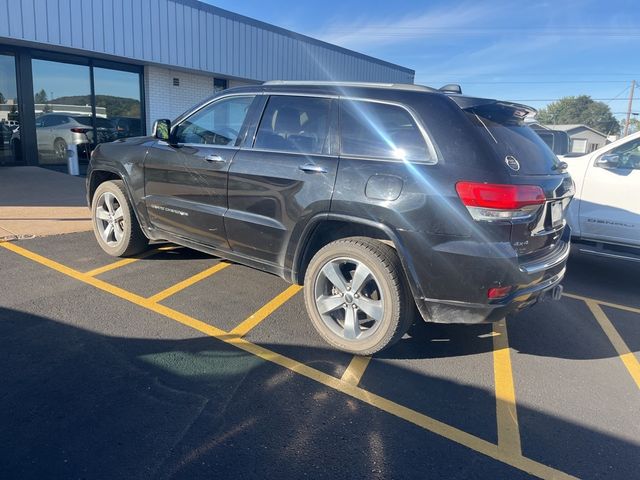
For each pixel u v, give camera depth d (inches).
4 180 411.2
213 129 177.3
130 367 131.5
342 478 96.5
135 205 203.9
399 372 138.0
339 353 146.0
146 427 107.7
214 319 164.6
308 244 150.3
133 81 553.9
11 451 98.1
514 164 129.1
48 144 493.0
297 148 152.1
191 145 180.7
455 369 141.8
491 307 125.9
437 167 126.8
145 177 196.2
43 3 426.6
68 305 168.6
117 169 208.2
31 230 260.1
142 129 569.9
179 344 145.9
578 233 233.6
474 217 122.2
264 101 163.9
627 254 221.3
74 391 119.0
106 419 109.4
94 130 526.6
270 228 155.3
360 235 145.6
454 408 122.2
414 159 130.9
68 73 495.5
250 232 161.3
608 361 152.2
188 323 160.4
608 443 111.3
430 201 125.3
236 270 214.1
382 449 105.4
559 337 168.6
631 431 116.1
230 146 168.4
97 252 229.6
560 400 128.3
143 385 123.5
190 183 178.2
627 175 219.1
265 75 657.6
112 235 223.0
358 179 135.7
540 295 137.9
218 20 585.0
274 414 115.3
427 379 135.3
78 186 406.9
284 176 149.8
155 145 194.2
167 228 192.2
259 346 147.6
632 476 100.8
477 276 123.6
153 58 522.0
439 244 125.4
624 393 133.4
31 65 467.2
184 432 106.9
